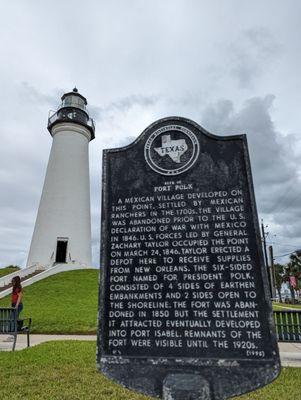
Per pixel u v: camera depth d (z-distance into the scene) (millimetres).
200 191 4301
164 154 4512
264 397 5004
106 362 3803
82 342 9141
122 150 4656
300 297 68188
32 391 5238
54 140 36438
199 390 3475
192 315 3826
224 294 3832
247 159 4258
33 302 17906
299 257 59031
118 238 4348
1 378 5883
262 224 32531
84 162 36375
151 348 3799
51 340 9930
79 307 16250
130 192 4496
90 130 37719
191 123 4523
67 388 5391
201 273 3975
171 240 4191
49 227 32594
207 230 4137
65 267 29016
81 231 33594
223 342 3658
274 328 3590
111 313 4023
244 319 3695
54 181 34281
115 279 4164
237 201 4164
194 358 3627
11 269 32375
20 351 7965
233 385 3477
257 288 3777
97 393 5184
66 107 36438
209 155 4379
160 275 4070
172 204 4336
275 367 3447
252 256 3916
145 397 5031
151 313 3936
